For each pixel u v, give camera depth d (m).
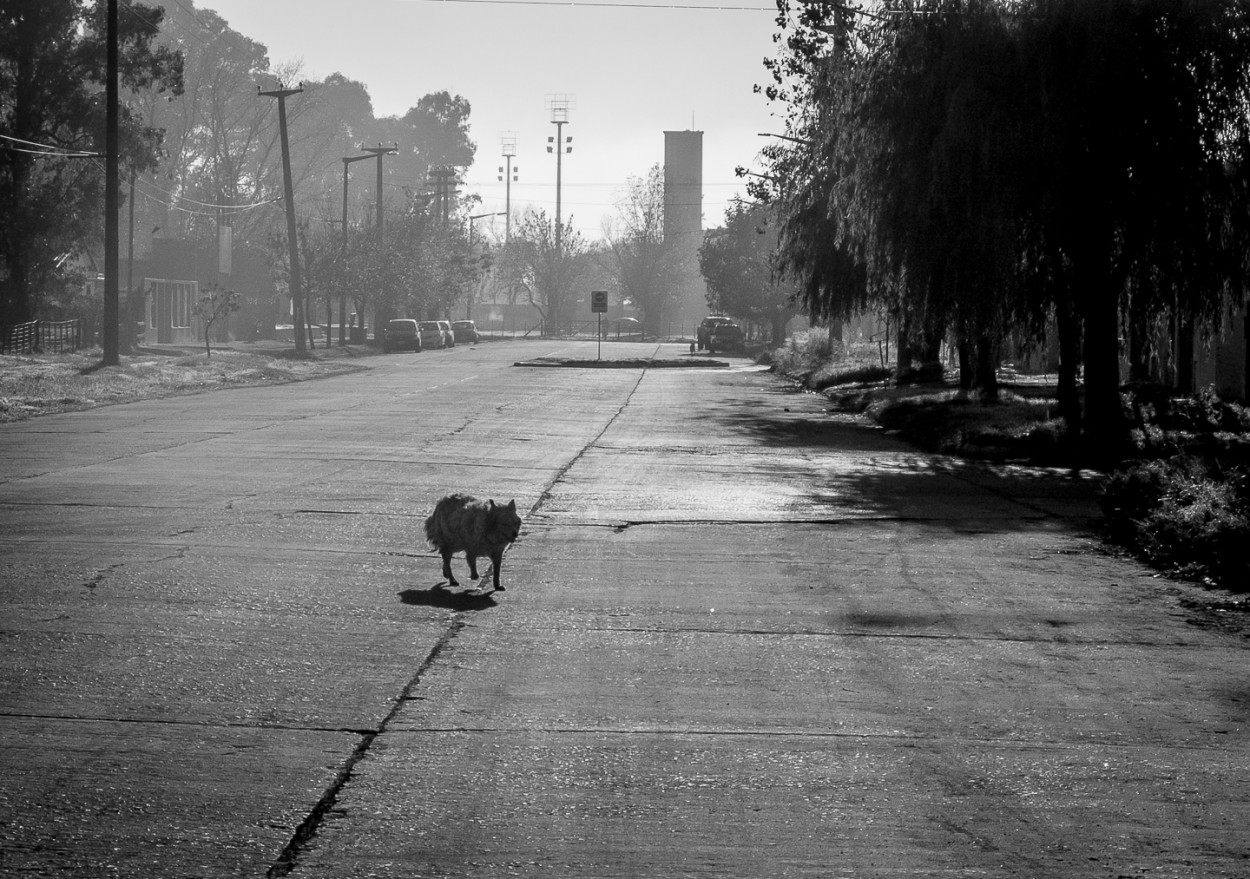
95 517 13.94
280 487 16.78
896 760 6.45
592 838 5.37
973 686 7.93
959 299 22.78
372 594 10.34
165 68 59.72
